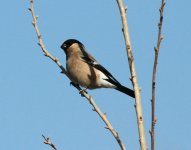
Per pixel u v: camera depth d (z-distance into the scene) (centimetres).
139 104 699
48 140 779
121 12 769
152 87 668
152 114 654
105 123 775
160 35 695
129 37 754
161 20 702
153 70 680
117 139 710
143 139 668
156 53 687
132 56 736
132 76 725
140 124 682
